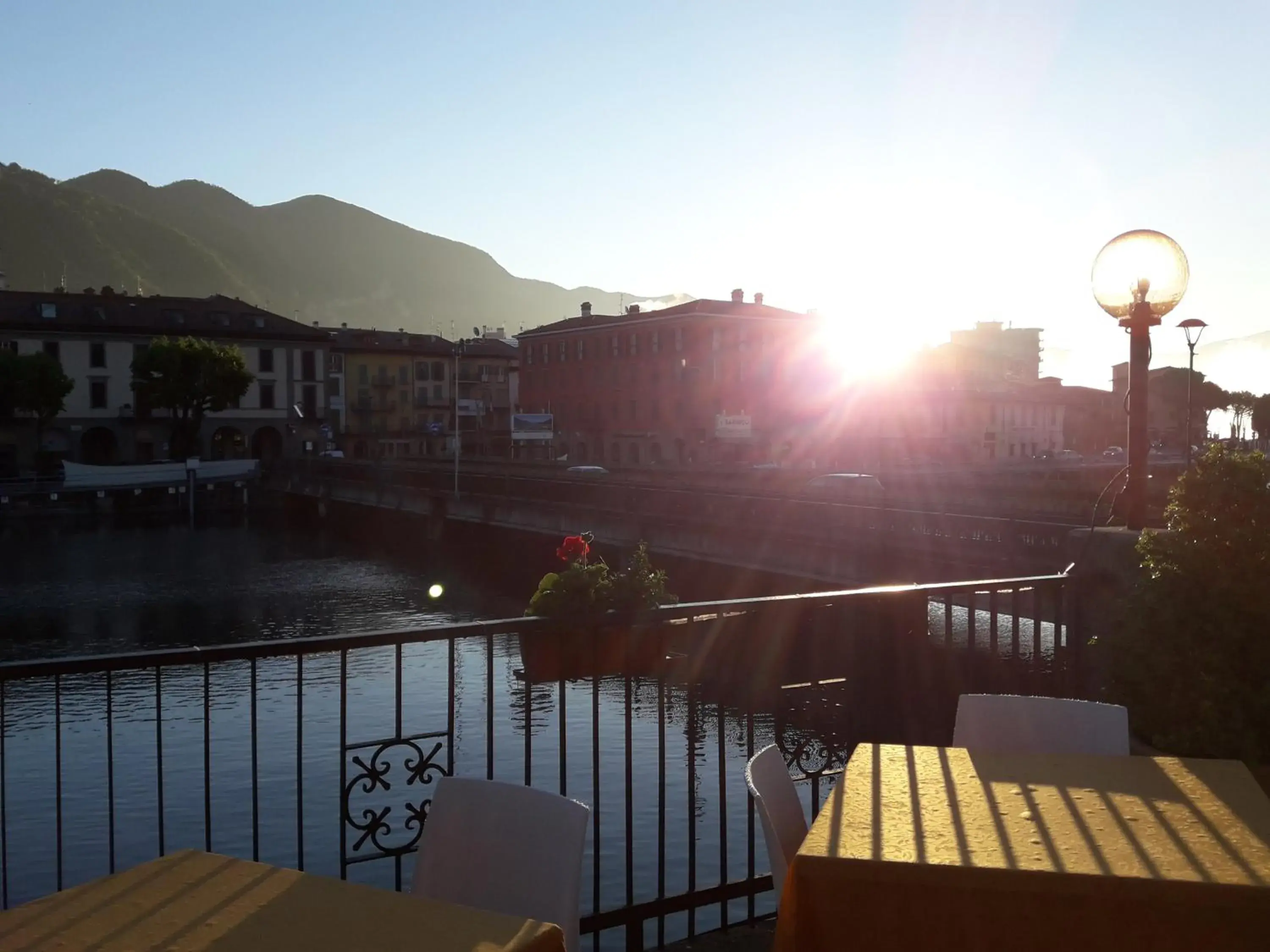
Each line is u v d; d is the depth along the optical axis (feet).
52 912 7.54
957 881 7.55
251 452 292.20
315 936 7.11
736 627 28.45
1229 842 8.07
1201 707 15.12
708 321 266.77
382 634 13.23
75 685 91.04
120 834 55.77
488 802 9.89
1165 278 18.58
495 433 336.49
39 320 265.75
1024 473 218.38
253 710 12.42
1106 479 167.32
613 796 58.80
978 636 69.97
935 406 288.71
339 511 231.71
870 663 18.34
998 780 9.66
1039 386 363.15
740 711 66.85
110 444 275.18
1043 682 18.79
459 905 7.66
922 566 86.22
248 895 7.81
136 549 202.18
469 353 348.18
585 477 213.46
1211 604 15.29
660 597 15.72
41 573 170.40
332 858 52.13
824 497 134.92
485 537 173.17
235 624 129.49
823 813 8.81
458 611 138.31
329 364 315.17
